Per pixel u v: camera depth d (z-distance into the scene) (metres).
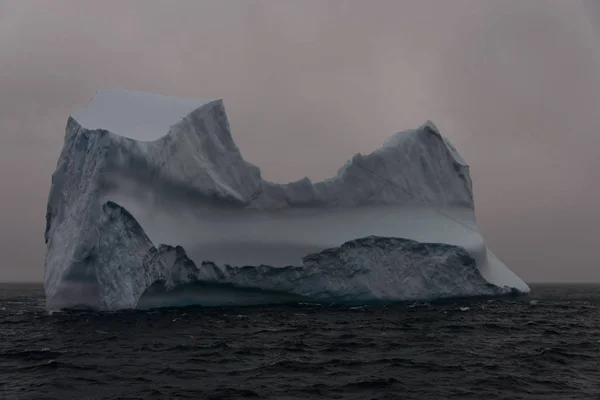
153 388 15.12
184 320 27.70
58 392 14.73
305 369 17.55
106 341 21.80
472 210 43.41
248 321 28.20
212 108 36.16
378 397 14.59
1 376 16.48
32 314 33.66
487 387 15.73
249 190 36.75
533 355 20.23
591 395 15.11
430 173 42.28
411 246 37.81
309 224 37.62
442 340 23.14
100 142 30.22
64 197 33.62
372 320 29.28
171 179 32.88
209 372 16.97
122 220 29.22
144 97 36.84
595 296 66.44
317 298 36.91
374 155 40.53
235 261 34.56
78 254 29.12
